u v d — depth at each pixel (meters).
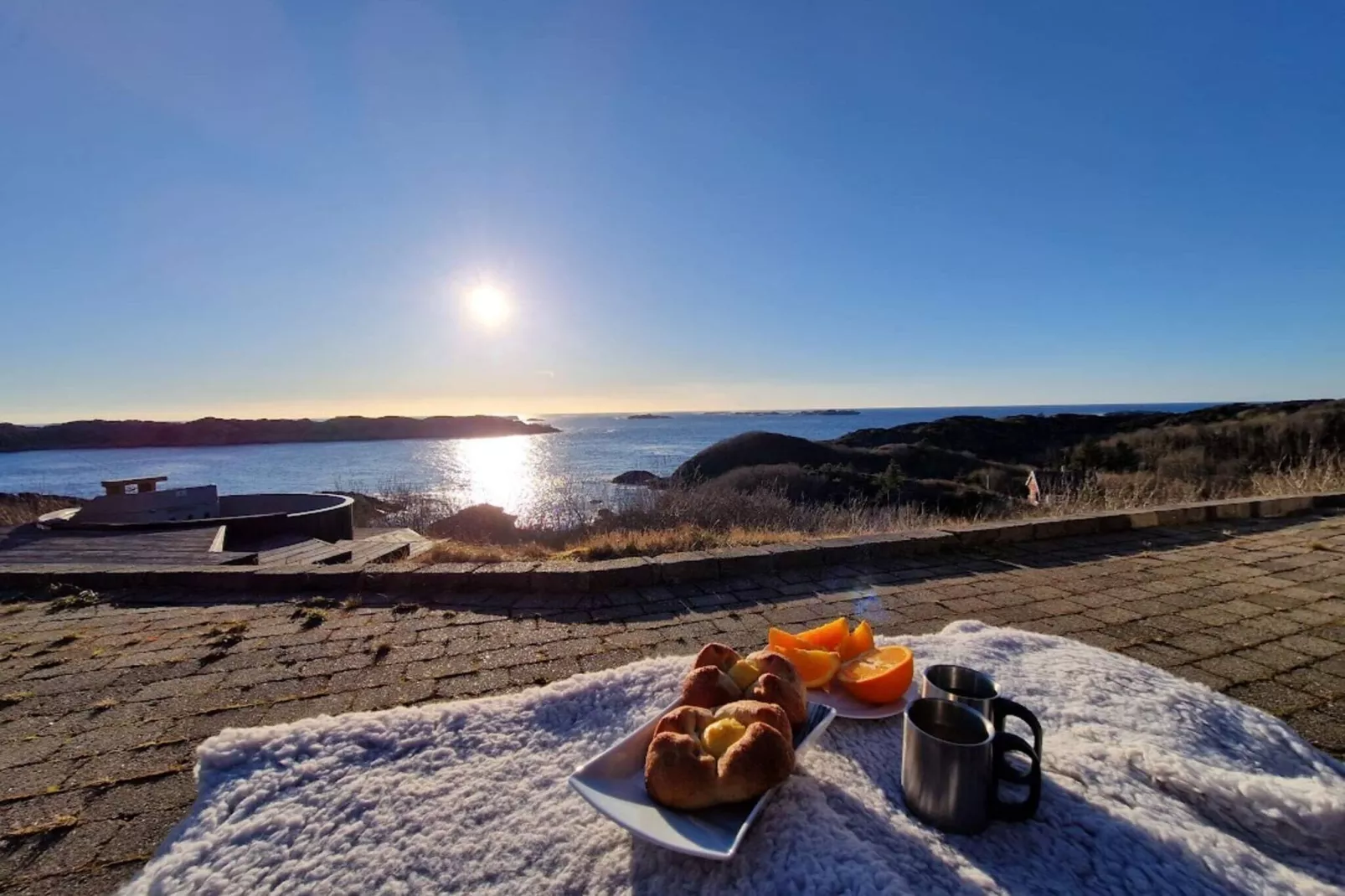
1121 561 4.39
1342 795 1.31
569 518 10.17
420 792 1.45
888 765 1.46
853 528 7.76
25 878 1.52
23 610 3.62
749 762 1.19
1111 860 1.15
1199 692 1.85
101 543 6.48
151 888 1.21
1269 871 1.16
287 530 8.21
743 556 4.17
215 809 1.41
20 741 2.16
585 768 1.27
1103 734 1.62
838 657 1.81
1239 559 4.38
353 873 1.22
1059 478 15.76
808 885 1.06
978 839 1.22
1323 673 2.60
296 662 2.80
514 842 1.28
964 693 1.48
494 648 2.95
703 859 1.15
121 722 2.29
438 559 5.36
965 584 3.91
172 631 3.22
